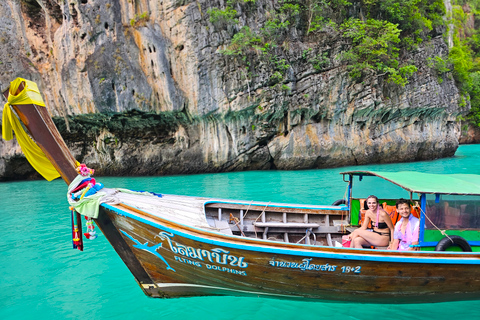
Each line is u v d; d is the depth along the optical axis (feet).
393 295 12.74
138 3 51.75
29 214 28.68
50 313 12.97
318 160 57.77
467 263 11.85
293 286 12.60
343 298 12.96
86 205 12.17
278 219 17.75
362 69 57.26
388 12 64.18
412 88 62.64
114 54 51.08
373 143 60.90
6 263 17.61
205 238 11.68
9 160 54.80
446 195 12.71
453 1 123.65
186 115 54.90
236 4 53.83
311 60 55.52
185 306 13.75
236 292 13.80
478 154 76.74
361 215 17.08
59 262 17.74
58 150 11.99
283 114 55.72
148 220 12.04
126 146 58.44
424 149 66.13
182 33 51.24
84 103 53.01
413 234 13.17
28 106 11.33
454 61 73.10
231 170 57.41
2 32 51.19
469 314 13.16
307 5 58.03
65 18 52.06
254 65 53.31
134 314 13.01
